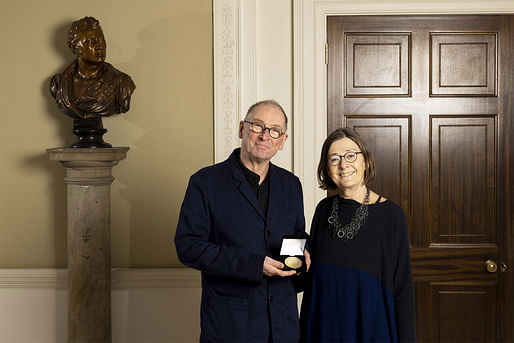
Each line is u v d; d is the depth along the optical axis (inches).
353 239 70.8
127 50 118.5
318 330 70.7
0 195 120.2
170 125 119.1
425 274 120.6
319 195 119.3
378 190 121.6
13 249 120.2
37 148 119.6
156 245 119.6
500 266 119.6
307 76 118.7
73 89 108.5
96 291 107.4
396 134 121.2
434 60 120.3
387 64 120.6
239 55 117.6
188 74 118.7
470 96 120.1
